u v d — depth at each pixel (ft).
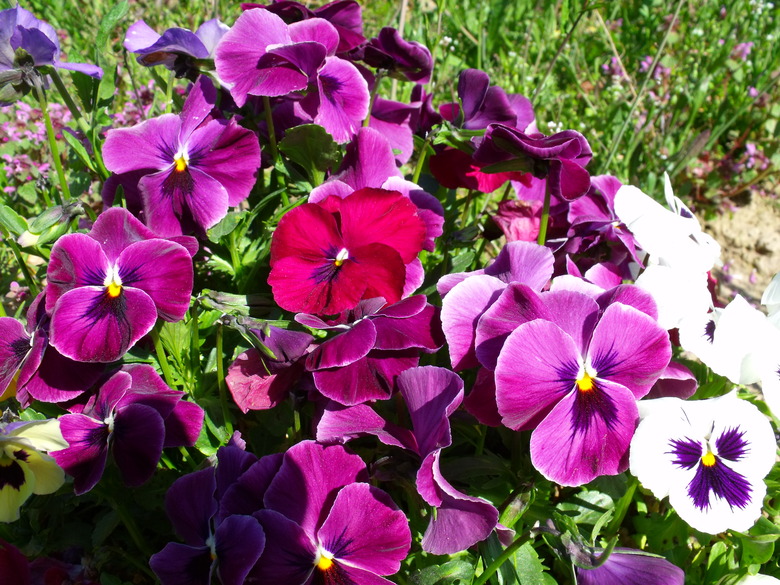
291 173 1.05
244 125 1.09
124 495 0.89
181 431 0.85
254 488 0.77
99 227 0.84
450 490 0.72
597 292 0.87
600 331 0.78
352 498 0.75
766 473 0.81
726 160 1.97
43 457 0.78
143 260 0.83
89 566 0.85
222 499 0.76
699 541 0.96
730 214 1.93
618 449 0.78
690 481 0.78
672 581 0.78
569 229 1.08
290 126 1.10
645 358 0.80
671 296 0.88
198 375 0.96
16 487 0.80
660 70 2.16
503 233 1.17
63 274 0.83
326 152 0.98
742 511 0.79
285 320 0.89
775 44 2.19
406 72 1.16
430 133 1.09
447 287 0.89
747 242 1.87
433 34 1.87
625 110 1.98
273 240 0.86
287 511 0.75
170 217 0.93
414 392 0.80
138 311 0.81
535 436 0.76
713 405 0.80
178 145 0.95
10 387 0.89
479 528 0.75
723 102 2.09
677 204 1.05
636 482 0.85
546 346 0.77
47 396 0.83
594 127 2.00
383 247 0.84
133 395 0.84
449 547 0.75
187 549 0.75
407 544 0.76
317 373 0.82
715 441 0.80
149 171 0.96
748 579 0.85
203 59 1.01
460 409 0.93
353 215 0.86
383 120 1.20
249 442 1.01
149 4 1.97
